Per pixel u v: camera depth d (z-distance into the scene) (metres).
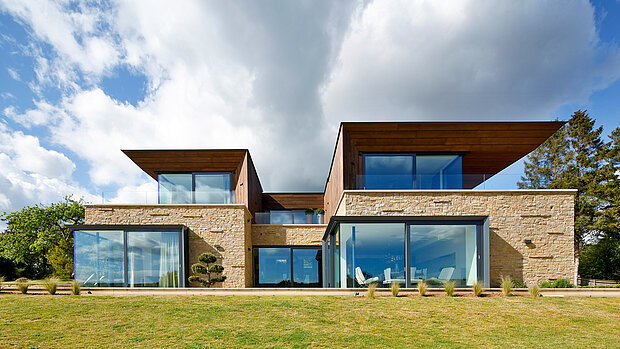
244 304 10.12
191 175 20.39
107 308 9.34
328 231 17.03
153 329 7.62
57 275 24.83
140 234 15.93
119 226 15.74
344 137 15.67
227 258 16.97
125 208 16.97
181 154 18.94
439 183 15.66
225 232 17.12
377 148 16.91
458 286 13.33
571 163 33.56
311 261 21.73
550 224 14.60
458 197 14.85
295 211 26.47
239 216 17.25
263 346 6.72
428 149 17.06
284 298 11.16
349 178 15.75
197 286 16.42
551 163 36.81
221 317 8.70
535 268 14.34
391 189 15.58
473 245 13.62
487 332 7.85
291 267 21.58
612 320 8.93
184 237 16.56
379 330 7.85
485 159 18.86
